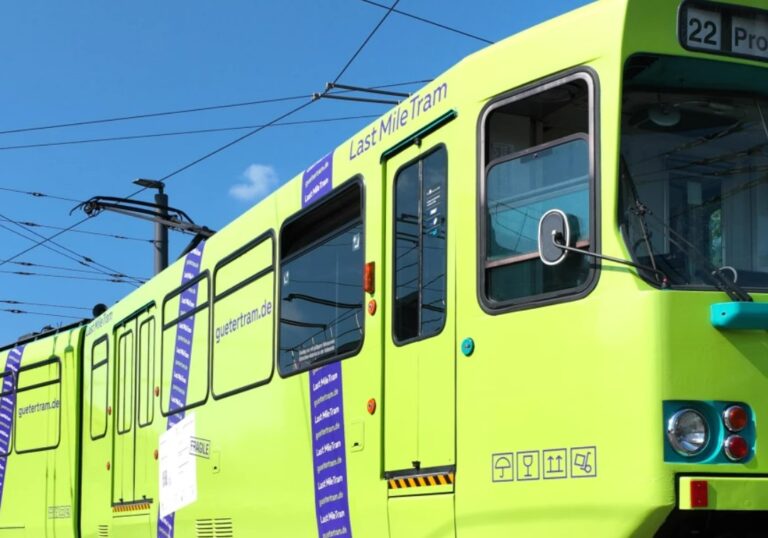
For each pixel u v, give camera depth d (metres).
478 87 5.57
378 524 6.03
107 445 11.23
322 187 7.16
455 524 5.35
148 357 10.36
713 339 4.61
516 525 5.00
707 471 4.50
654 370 4.52
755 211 5.14
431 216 5.84
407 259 6.02
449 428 5.46
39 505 12.95
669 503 4.44
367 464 6.18
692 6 5.05
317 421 6.87
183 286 9.62
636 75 5.04
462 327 5.45
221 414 8.46
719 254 5.01
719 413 4.56
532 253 5.16
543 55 5.27
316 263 7.15
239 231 8.55
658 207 4.94
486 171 5.46
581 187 5.00
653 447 4.47
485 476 5.19
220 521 8.30
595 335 4.77
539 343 5.02
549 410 4.92
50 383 13.02
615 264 4.76
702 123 5.12
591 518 4.66
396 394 5.97
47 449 12.91
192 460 8.97
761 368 4.63
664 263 4.85
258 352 7.92
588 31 5.08
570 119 5.11
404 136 6.14
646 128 5.02
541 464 4.92
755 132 5.22
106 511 11.09
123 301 11.29
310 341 7.10
